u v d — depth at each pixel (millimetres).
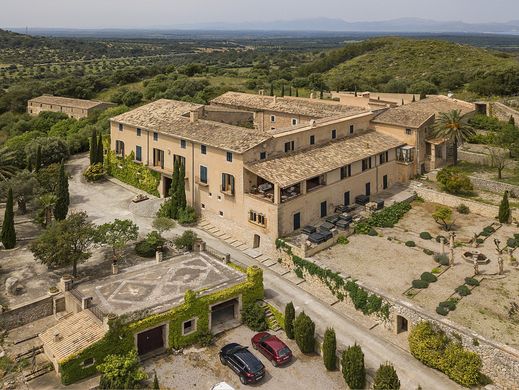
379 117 69000
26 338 36094
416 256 46625
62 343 32969
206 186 55062
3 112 137375
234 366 33250
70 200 61750
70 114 121750
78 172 72688
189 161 57031
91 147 70062
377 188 62344
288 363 34844
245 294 39625
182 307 35812
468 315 36844
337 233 49375
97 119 105375
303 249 45438
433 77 126562
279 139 53906
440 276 42875
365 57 173875
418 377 33156
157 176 61969
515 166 66688
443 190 61969
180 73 163625
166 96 123250
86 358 32062
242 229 51531
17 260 45375
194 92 126312
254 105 83062
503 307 37875
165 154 60625
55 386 31516
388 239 50469
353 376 31531
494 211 55969
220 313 40688
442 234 51594
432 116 68625
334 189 54688
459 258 46094
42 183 58750
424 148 68125
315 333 37125
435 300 39031
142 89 142000
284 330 38688
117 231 43812
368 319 39688
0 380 31828
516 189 59344
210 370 33844
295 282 44875
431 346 34031
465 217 56688
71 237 40438
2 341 35656
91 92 150875
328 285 42875
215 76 159750
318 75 141125
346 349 34938
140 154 64688
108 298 37125
